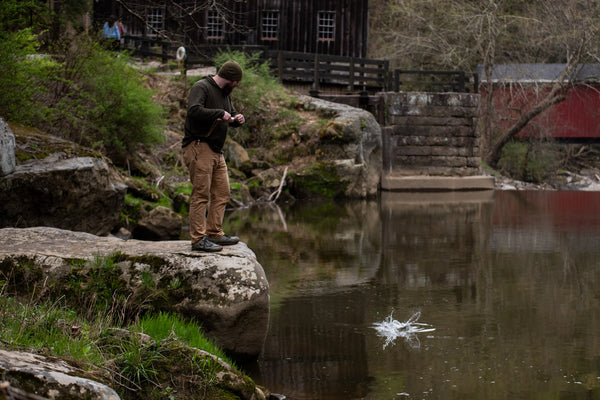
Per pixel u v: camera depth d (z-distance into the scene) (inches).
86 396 134.3
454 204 810.2
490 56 1409.9
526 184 1257.4
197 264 231.8
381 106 1036.5
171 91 900.0
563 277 388.5
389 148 1021.2
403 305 322.7
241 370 230.2
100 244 252.2
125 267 232.4
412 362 240.2
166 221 497.0
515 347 258.1
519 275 393.7
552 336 273.1
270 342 263.3
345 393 210.5
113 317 225.5
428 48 1398.9
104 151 590.6
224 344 231.6
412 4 1423.5
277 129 907.4
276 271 399.9
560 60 1525.6
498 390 213.0
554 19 1304.1
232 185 777.6
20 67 460.1
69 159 404.5
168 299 227.8
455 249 481.4
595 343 263.6
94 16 964.6
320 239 521.7
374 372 229.8
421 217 670.5
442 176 1039.6
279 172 863.1
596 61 1352.1
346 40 1200.8
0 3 470.6
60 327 183.9
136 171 622.8
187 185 652.7
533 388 215.2
